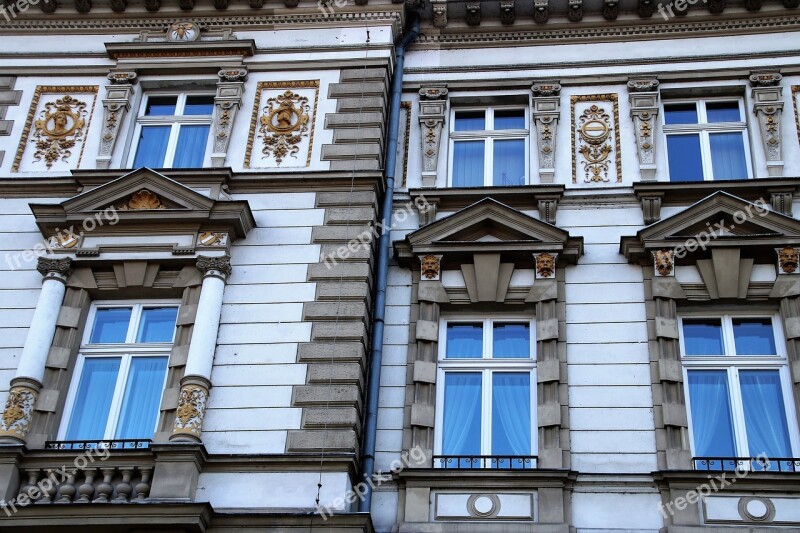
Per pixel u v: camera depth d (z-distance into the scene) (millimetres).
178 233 16781
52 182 17719
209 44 18969
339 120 18109
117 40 19484
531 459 15344
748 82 18672
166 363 16188
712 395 15844
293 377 15406
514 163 18625
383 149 18266
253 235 16953
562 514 14547
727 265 16469
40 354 15828
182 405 14992
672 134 18516
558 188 17484
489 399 16047
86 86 19000
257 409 15164
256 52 19047
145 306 16672
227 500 14344
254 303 16188
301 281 16375
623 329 16203
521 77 19141
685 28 19281
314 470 14508
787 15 19172
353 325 15828
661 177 17859
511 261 16938
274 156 17875
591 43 19406
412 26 19641
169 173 17406
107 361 16297
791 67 18625
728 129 18469
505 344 16562
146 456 14562
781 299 16188
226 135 18125
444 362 16359
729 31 19188
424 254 17000
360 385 15523
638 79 18781
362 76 18594
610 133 18344
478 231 17234
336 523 13875
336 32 19188
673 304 16312
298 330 15859
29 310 16531
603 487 14797
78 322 16328
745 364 15961
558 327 16250
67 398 15891
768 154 17766
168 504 13812
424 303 16672
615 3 19250
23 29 19688
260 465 14562
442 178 18312
